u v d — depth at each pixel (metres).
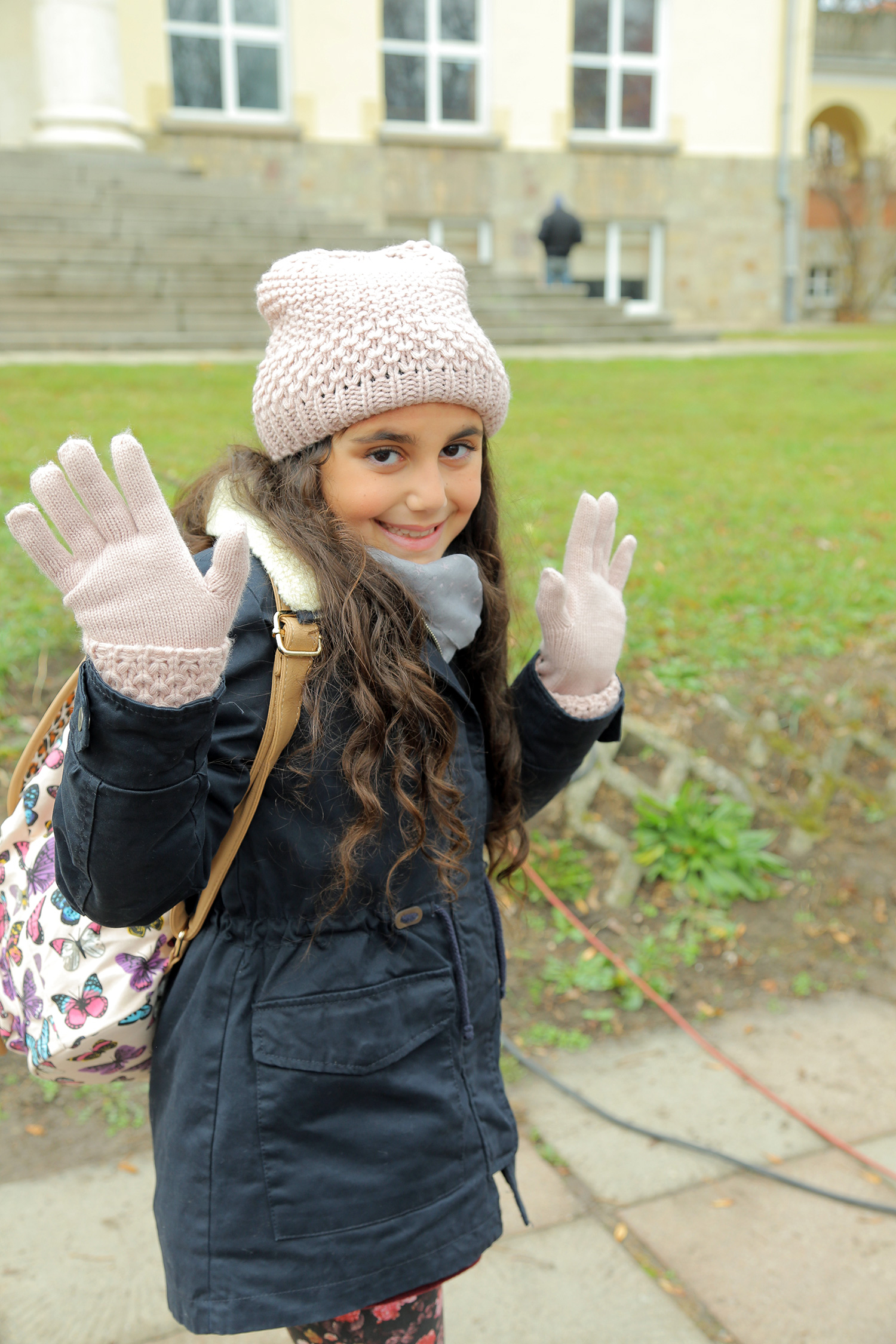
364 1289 1.39
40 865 1.51
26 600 4.04
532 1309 2.22
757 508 5.93
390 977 1.44
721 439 7.54
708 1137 2.73
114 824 1.18
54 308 10.77
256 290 1.48
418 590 1.46
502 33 16.47
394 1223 1.40
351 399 1.36
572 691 1.69
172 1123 1.42
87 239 11.70
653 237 18.06
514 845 3.42
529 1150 2.67
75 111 13.62
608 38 17.20
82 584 1.15
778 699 4.16
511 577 2.00
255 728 1.33
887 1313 2.24
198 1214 1.38
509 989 3.21
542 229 15.45
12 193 12.10
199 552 1.51
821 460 7.05
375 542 1.48
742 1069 2.98
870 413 8.61
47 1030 1.47
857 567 5.20
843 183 22.02
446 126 16.64
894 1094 2.91
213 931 1.44
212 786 1.33
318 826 1.39
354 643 1.35
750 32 17.61
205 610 1.17
